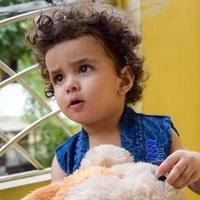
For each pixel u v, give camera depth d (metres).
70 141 0.67
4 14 1.06
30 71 0.92
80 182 0.42
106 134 0.60
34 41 0.63
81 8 0.67
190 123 1.11
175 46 1.07
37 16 0.78
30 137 1.90
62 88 0.55
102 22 0.59
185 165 0.47
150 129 0.63
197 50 1.10
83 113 0.54
